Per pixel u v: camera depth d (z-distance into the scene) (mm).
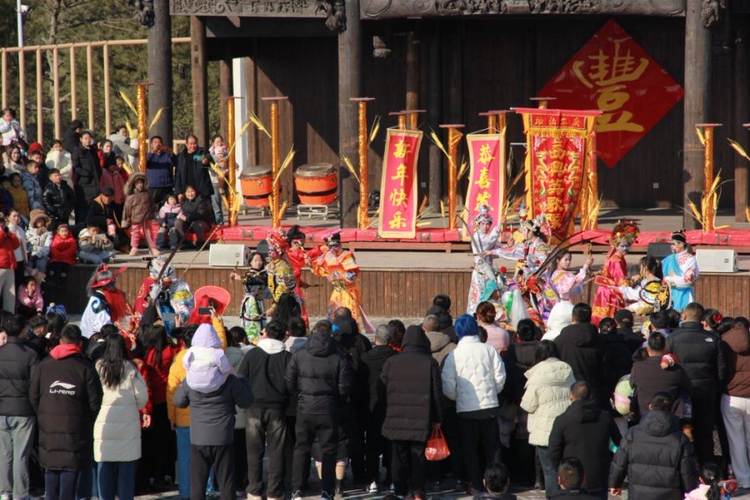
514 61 70750
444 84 70812
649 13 55000
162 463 31891
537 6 55562
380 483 32469
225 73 75312
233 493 29156
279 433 30266
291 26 69438
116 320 38875
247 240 57250
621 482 26266
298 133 73812
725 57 68062
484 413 29984
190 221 56531
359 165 57594
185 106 126812
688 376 30688
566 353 30297
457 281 49906
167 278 37688
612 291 43812
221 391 28719
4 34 118500
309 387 29703
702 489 25188
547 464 29312
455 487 32062
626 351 31344
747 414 31312
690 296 41969
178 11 61188
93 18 127625
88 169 57000
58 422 28422
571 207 53750
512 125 71125
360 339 31953
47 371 28516
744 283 48031
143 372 30984
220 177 63188
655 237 53875
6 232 48062
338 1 57219
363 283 50562
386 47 66875
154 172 60062
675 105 69688
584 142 53281
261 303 40219
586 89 70312
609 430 26984
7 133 62594
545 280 41969
